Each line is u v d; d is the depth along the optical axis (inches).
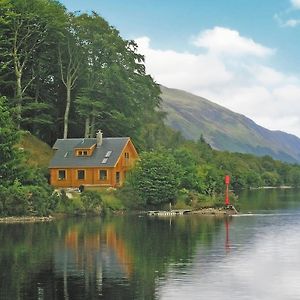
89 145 3624.5
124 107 3966.5
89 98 3870.6
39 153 3690.9
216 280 1267.2
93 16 4055.1
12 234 2041.1
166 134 5064.0
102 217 2815.0
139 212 3142.2
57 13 3786.9
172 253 1624.0
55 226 2333.9
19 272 1342.3
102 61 4010.8
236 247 1754.4
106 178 3528.5
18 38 3730.3
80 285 1214.3
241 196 5575.8
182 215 3031.5
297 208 3730.3
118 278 1283.2
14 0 3624.5
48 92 4153.5
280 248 1738.4
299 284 1232.8
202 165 4202.8
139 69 4357.8
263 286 1212.5
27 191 2625.5
